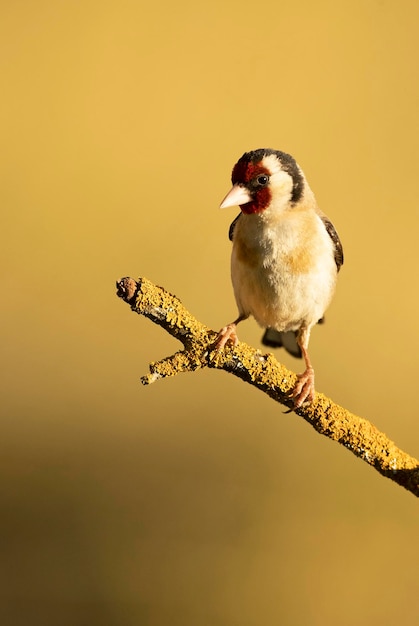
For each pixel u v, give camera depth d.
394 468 6.19
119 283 6.29
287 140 14.49
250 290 8.05
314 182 14.09
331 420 6.29
